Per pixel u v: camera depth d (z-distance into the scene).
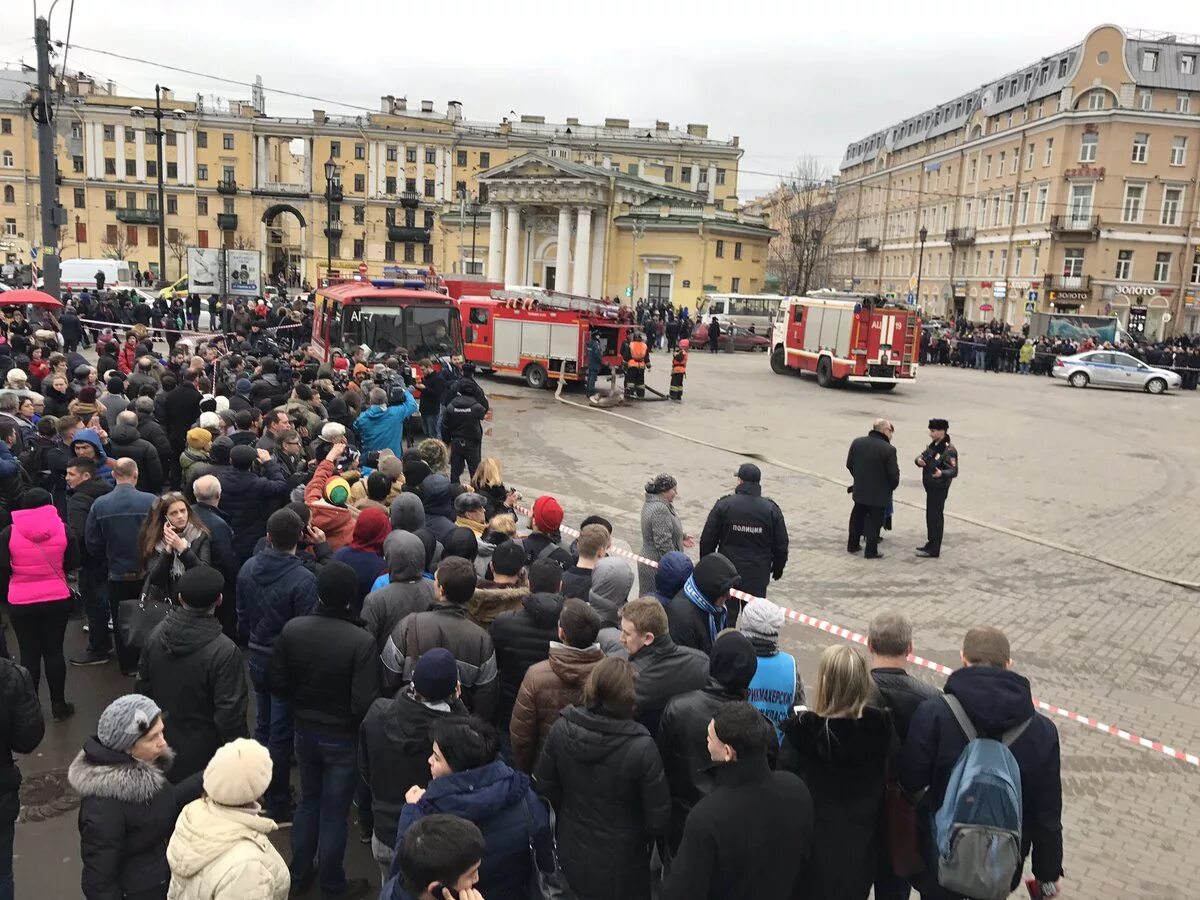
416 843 2.74
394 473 7.74
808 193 79.56
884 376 29.78
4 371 14.32
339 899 4.82
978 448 20.41
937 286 76.00
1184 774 6.77
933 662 8.66
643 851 3.94
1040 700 7.92
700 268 62.03
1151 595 10.98
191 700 4.64
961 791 3.71
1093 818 6.13
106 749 3.60
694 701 4.08
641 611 4.57
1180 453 20.91
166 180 89.94
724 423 22.44
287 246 94.25
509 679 5.01
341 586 4.76
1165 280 59.00
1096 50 57.75
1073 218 59.34
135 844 3.58
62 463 8.71
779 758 3.97
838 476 16.75
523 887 3.53
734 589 8.00
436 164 91.62
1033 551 12.66
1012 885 3.72
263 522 7.58
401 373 17.27
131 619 5.54
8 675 4.16
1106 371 35.22
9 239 88.88
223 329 32.78
